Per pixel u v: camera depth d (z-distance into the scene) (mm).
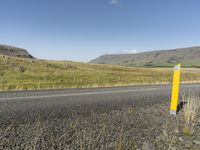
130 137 5199
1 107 7141
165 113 7906
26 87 17047
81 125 5730
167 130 5926
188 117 6750
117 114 7125
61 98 9633
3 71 32156
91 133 5211
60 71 41344
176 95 7812
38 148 4203
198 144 5109
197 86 20547
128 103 9062
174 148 4746
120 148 4477
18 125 5336
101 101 9125
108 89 15266
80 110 7230
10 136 4613
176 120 7062
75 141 4695
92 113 6957
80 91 13352
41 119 5941
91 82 27125
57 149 4254
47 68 42469
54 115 6426
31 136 4711
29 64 43156
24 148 4141
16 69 35156
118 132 5453
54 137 4785
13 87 17562
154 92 13789
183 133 5770
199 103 8883
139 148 4648
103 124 5961
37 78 30344
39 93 11750
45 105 7730
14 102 8211
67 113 6742
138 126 6098
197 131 6020
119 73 52562
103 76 40156
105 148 4492
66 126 5559
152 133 5625
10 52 180625
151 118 7047
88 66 75938
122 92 13055
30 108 7121
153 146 4738
